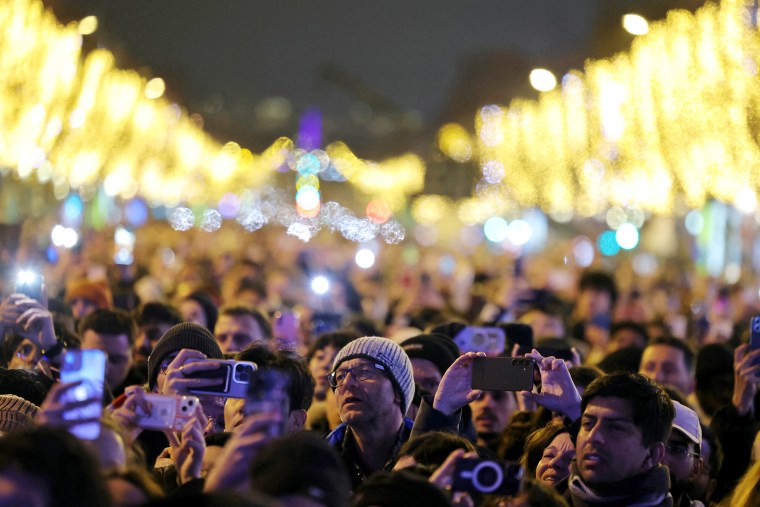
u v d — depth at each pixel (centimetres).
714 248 2873
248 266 1650
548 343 859
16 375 655
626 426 534
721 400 890
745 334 903
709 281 2092
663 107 2041
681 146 2117
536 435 630
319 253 2758
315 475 387
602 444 536
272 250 3241
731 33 1669
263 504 362
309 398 607
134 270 1717
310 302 1461
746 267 2686
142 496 415
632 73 2208
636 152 2486
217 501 362
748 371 759
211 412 652
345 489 395
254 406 414
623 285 2228
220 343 956
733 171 1947
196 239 3130
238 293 1350
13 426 570
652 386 543
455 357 780
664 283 2062
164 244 3175
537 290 1383
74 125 2469
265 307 1338
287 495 383
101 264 1658
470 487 450
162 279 2116
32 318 735
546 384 598
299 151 8712
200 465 494
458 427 603
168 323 927
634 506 533
